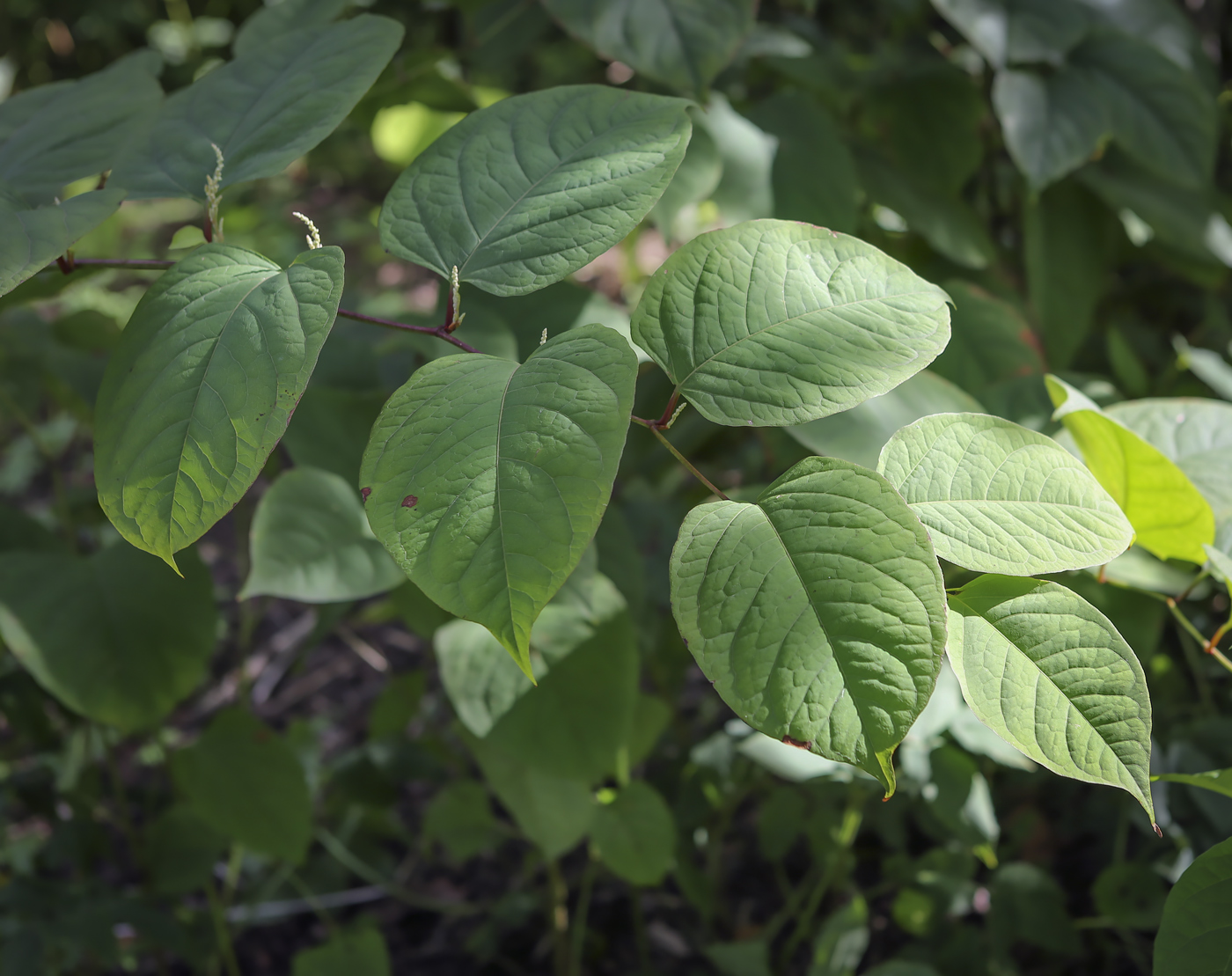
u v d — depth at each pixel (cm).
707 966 195
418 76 165
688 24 138
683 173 144
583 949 200
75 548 195
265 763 153
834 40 233
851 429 129
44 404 335
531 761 133
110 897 161
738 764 179
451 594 98
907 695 98
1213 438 124
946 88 183
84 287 224
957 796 141
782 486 103
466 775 190
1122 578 123
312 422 139
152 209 443
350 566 133
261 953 207
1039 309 186
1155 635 134
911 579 99
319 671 277
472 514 99
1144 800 101
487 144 113
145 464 102
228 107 118
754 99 192
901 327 105
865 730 98
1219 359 167
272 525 131
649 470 202
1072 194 190
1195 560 115
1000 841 191
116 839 221
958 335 159
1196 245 183
